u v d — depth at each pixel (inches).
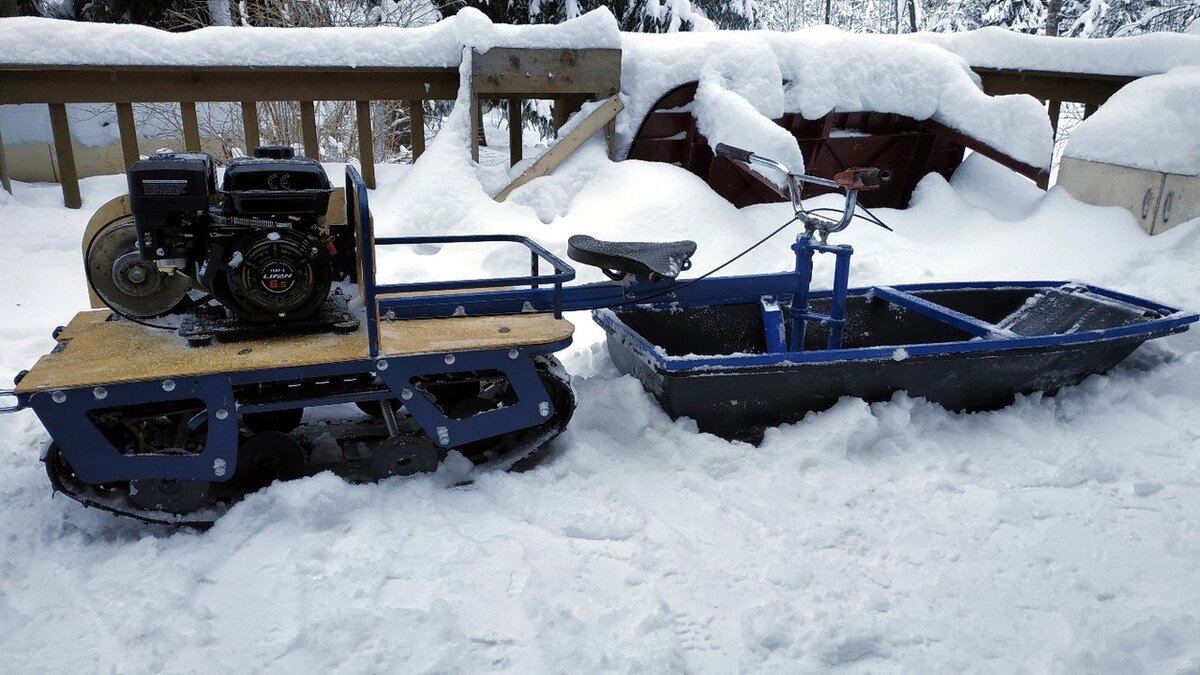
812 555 102.8
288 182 108.2
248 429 125.7
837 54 231.5
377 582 95.0
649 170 219.0
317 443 127.3
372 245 103.7
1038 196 252.8
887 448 128.0
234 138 310.2
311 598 92.0
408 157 374.6
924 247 223.9
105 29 189.0
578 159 219.3
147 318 117.4
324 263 111.0
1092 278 198.8
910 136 249.0
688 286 137.6
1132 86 228.8
